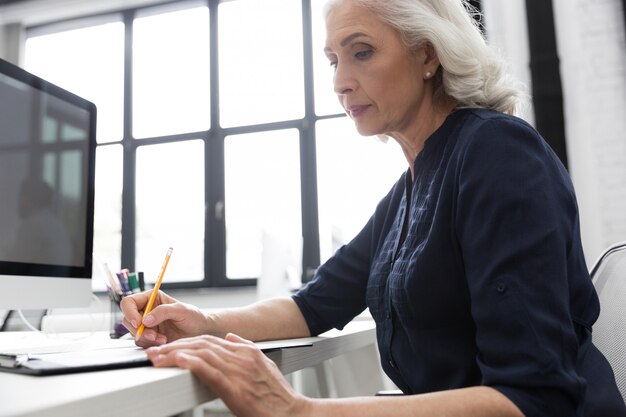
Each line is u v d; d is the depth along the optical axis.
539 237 0.59
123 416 0.41
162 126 4.33
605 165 2.77
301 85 4.05
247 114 4.15
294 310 0.99
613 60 2.81
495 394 0.54
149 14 4.50
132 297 0.85
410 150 0.91
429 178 0.79
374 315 0.87
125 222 4.27
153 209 4.28
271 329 0.94
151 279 4.19
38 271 0.99
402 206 0.90
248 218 4.06
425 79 0.85
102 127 4.46
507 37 2.95
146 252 4.26
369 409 0.54
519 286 0.58
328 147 3.92
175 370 0.50
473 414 0.53
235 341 0.59
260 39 4.20
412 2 0.81
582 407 0.57
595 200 2.76
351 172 3.73
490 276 0.60
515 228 0.60
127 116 4.39
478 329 0.60
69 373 0.48
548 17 2.90
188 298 4.03
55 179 1.06
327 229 3.83
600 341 0.86
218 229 4.09
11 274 0.93
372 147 3.66
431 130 0.87
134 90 4.43
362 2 0.82
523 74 2.90
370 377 1.75
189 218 4.20
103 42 4.59
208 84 4.26
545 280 0.58
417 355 0.74
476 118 0.76
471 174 0.67
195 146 4.24
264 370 0.54
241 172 4.11
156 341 0.78
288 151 4.03
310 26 4.08
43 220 1.02
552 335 0.55
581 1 2.87
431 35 0.80
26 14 4.65
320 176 3.91
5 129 0.93
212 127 4.19
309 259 3.84
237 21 4.26
